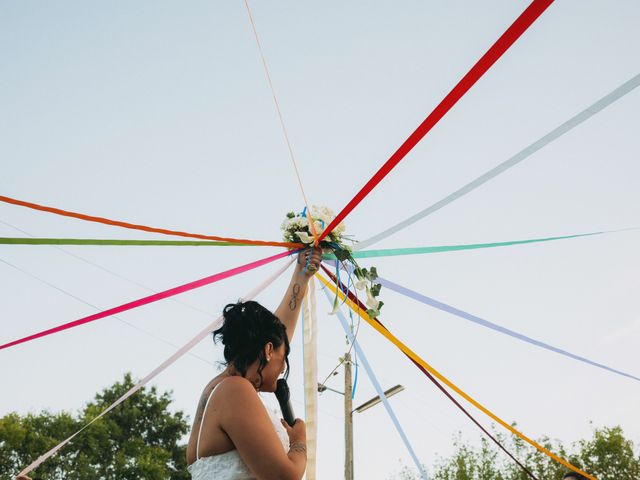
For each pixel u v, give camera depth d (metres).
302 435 1.81
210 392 1.77
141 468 21.83
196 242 2.56
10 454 20.64
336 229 2.88
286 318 2.69
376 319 3.06
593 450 21.28
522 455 21.42
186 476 23.83
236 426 1.60
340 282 3.04
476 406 3.16
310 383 2.88
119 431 23.16
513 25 1.49
